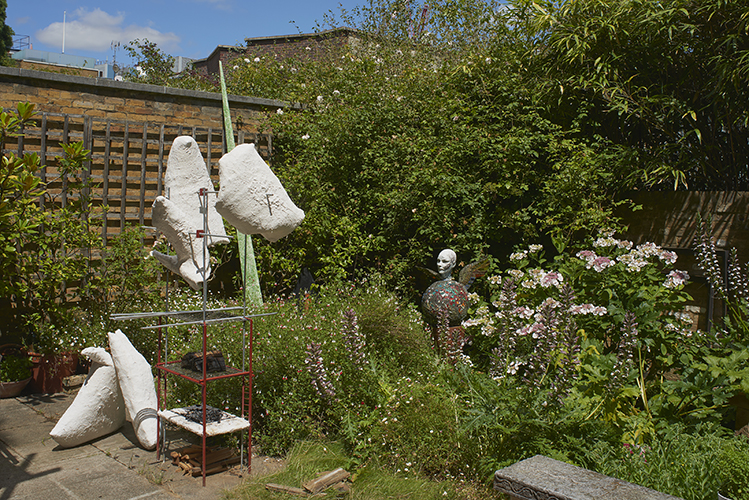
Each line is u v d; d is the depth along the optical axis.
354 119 6.73
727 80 4.84
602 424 3.38
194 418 3.72
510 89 6.32
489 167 6.12
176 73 12.92
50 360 5.40
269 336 4.37
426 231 6.23
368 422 3.58
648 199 5.45
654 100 5.30
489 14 8.35
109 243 6.33
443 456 3.41
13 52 33.31
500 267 6.47
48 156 5.91
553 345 3.67
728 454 2.72
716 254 4.93
